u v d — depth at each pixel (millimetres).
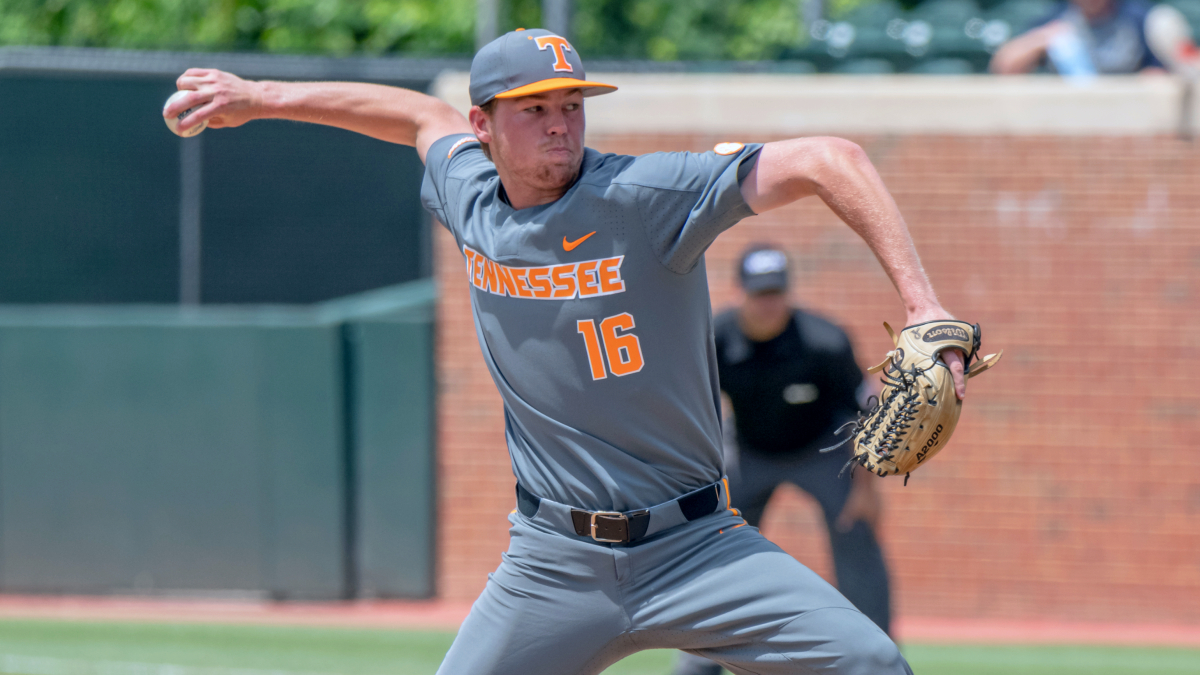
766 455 18531
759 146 9219
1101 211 27688
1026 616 28125
